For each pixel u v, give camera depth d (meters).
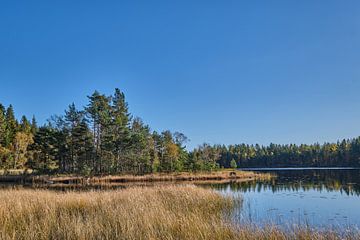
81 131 64.31
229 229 10.14
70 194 17.00
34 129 100.12
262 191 33.34
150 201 15.75
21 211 12.30
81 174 58.66
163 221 11.04
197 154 81.44
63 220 11.09
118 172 65.75
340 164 147.88
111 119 69.56
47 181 52.00
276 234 9.59
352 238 9.53
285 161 162.88
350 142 151.62
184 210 15.05
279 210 19.77
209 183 49.25
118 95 73.06
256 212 18.67
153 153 79.50
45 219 10.99
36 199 14.39
